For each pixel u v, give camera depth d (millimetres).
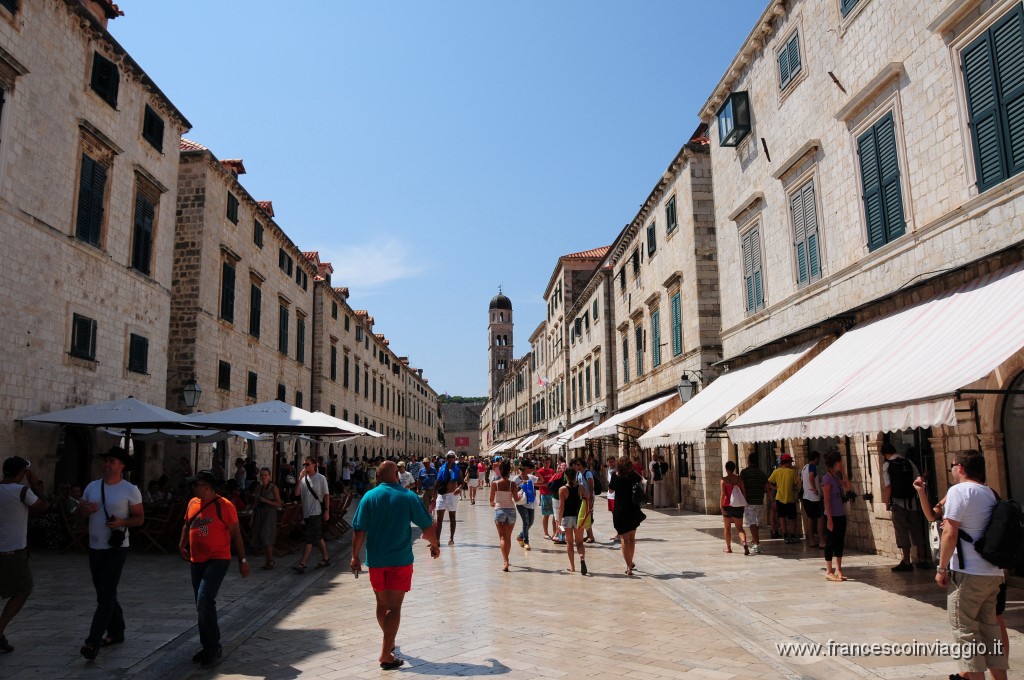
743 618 8109
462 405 148625
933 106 10977
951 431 10508
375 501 6738
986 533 5156
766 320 17453
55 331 15234
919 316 10406
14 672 6344
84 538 14062
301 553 15227
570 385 47344
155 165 19953
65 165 15656
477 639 7359
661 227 26141
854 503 13461
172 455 21938
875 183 12625
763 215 17609
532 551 15016
